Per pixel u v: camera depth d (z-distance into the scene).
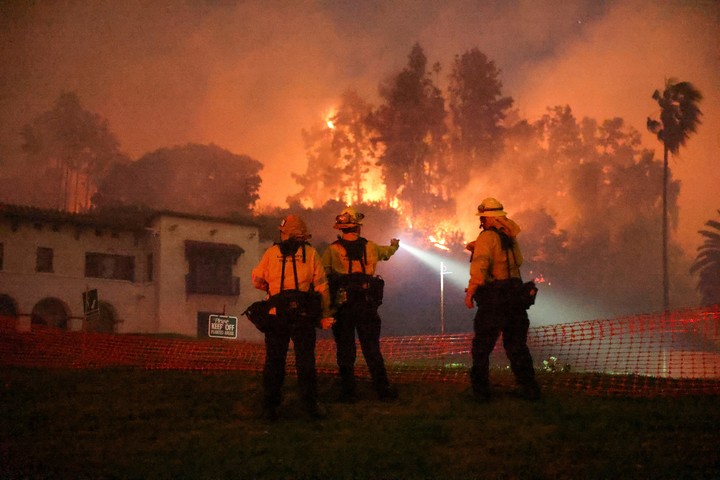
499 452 5.29
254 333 48.44
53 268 43.91
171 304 46.03
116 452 5.55
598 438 5.54
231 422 6.54
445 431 5.86
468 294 7.01
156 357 11.70
